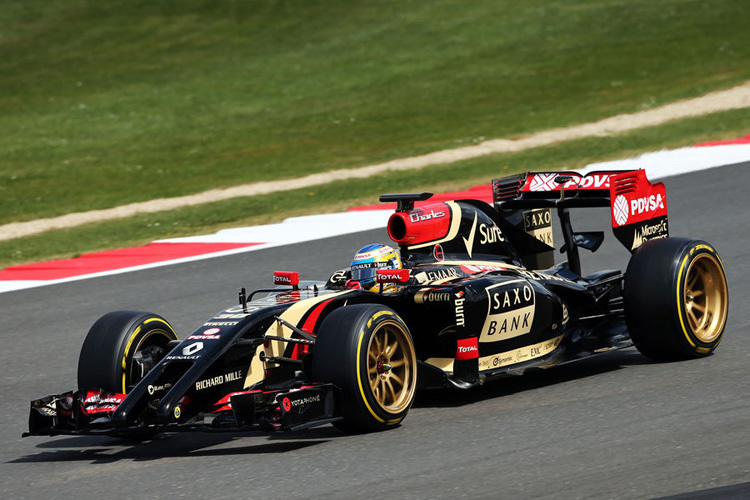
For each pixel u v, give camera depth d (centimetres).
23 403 2994
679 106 9750
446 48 14662
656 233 2936
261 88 13338
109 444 2497
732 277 3850
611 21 15088
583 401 2425
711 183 5962
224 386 2309
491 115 10600
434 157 8644
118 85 14138
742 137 7750
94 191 8556
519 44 14388
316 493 1895
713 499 1689
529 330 2739
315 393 2186
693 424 2128
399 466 2023
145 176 9088
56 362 3503
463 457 2048
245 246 5466
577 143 8512
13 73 15212
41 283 5006
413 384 2378
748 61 11762
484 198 6000
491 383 2780
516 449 2073
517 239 3062
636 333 2709
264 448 2273
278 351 2428
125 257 5519
